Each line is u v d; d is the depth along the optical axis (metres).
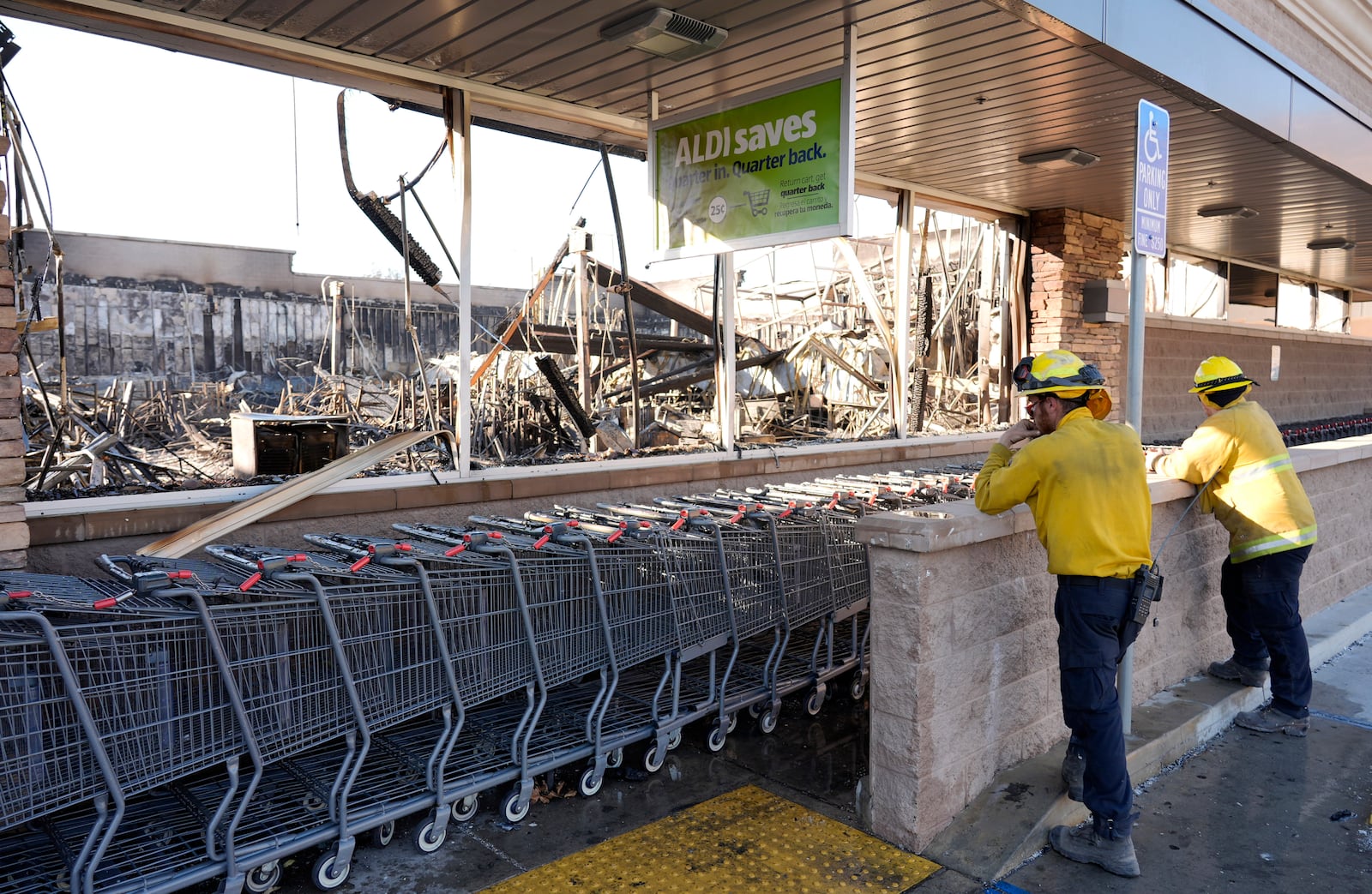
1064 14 4.53
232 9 4.27
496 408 8.64
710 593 4.60
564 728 4.38
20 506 3.64
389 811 3.54
